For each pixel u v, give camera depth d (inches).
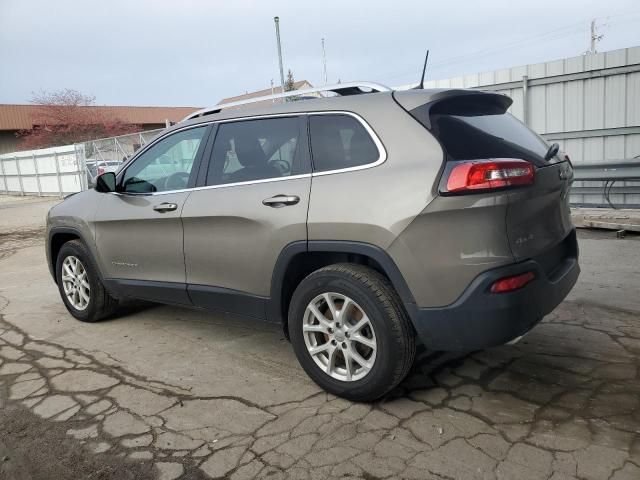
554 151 131.3
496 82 366.0
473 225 107.2
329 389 129.3
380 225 114.3
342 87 136.9
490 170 106.6
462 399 126.0
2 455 112.7
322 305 130.2
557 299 120.0
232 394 134.6
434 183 110.0
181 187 159.0
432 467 101.2
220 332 180.2
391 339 116.3
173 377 146.2
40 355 166.7
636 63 313.3
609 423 112.8
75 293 198.8
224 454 109.1
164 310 208.4
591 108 333.7
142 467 106.1
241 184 142.7
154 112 2012.8
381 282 118.0
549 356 146.2
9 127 1745.8
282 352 160.6
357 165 122.7
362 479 99.0
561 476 96.7
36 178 1010.7
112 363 157.8
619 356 144.3
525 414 118.0
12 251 387.5
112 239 177.0
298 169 132.5
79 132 1609.3
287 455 107.6
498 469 99.6
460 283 108.8
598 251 257.6
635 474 96.3
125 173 178.2
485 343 109.9
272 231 132.1
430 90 124.0
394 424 116.7
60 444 115.5
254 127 144.7
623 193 326.0
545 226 121.7
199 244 150.7
